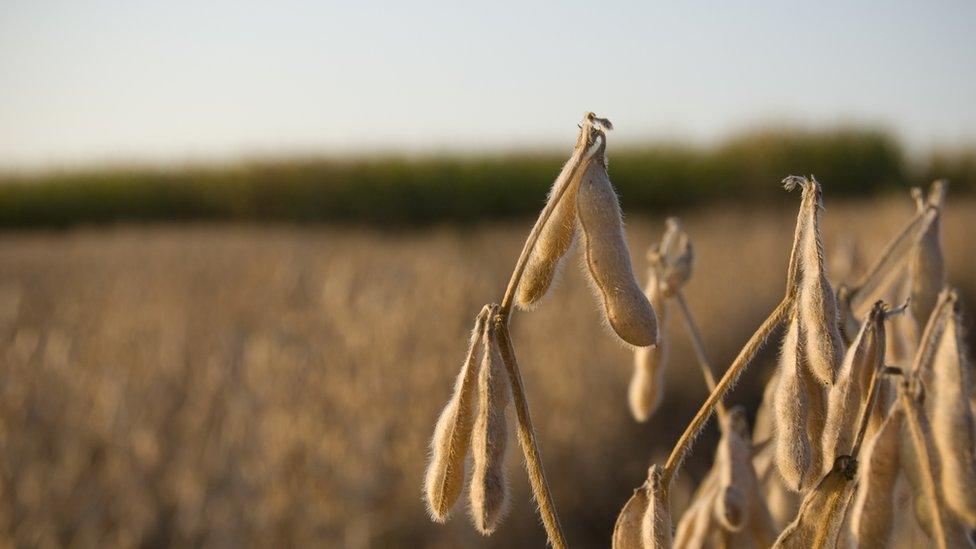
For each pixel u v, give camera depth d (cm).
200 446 707
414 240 2673
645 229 2239
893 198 2753
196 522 599
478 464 139
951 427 122
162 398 799
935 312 130
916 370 130
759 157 3444
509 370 144
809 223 145
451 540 639
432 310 1124
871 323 143
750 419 886
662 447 823
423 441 716
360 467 659
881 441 129
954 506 120
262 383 798
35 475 631
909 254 190
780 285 1363
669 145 3569
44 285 1518
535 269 145
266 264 1752
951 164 3412
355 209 3744
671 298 213
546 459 754
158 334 1042
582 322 1079
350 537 601
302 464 679
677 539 204
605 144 141
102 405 741
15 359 829
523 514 693
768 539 188
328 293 1202
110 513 619
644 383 212
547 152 3781
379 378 814
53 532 581
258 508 618
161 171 3897
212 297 1326
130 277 1593
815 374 142
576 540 711
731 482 188
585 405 846
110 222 3891
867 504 129
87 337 1004
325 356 874
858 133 3466
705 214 3023
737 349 1055
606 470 768
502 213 3728
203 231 3272
